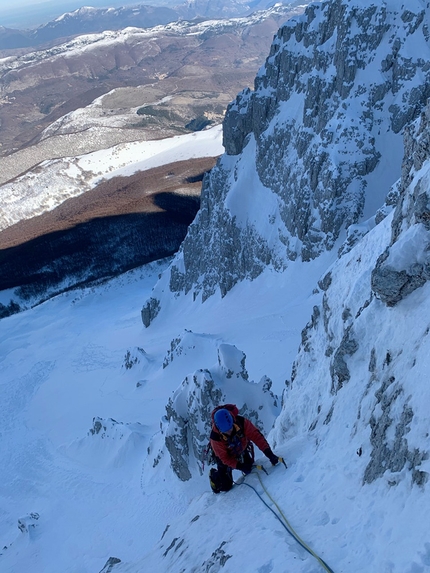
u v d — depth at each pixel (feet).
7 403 226.38
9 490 146.20
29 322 336.08
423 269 25.89
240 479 29.96
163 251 429.38
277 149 220.64
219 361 90.89
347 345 33.01
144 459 122.62
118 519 103.96
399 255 26.63
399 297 26.71
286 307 175.22
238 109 243.40
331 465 24.48
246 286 219.82
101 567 90.99
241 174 239.09
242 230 226.79
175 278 271.28
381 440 21.34
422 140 35.32
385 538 16.55
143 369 196.13
